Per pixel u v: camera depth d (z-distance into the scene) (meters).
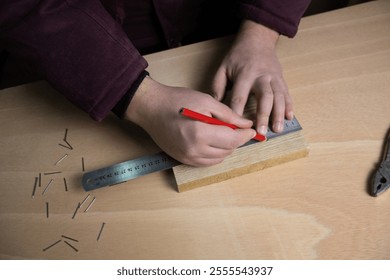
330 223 0.61
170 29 1.02
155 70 0.84
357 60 0.81
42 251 0.62
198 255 0.60
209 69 0.83
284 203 0.64
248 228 0.62
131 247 0.62
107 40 0.67
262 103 0.71
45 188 0.69
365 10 0.90
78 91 0.68
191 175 0.66
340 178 0.65
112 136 0.75
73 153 0.73
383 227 0.60
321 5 1.36
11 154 0.74
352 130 0.71
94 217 0.65
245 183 0.67
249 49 0.80
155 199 0.66
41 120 0.78
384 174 0.64
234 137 0.64
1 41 0.69
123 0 0.94
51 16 0.64
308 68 0.81
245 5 0.82
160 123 0.67
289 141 0.69
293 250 0.59
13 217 0.66
